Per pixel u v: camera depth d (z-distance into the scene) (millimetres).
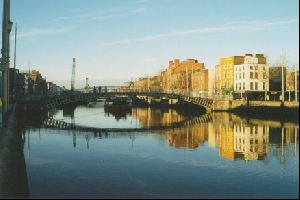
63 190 26500
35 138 52000
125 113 107438
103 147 45031
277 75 120000
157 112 110312
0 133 35562
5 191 25828
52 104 84688
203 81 141750
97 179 29656
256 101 93938
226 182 28562
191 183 28359
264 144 46469
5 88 41406
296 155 38969
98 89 98750
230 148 43844
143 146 45938
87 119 86812
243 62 124438
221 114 94562
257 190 26422
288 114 78438
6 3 39625
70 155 39844
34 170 32938
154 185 27906
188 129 64000
